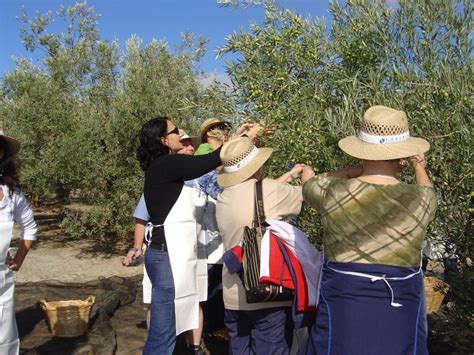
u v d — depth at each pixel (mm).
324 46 4012
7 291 3293
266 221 3115
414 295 2500
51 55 13641
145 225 4156
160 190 3760
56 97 10742
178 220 3760
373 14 3744
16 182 3422
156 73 11250
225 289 3334
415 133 3338
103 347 4781
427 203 2496
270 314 3127
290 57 4039
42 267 8477
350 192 2539
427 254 3627
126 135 9297
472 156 3121
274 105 3881
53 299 6168
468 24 3418
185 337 4938
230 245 3293
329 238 2598
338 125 3520
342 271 2527
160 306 3754
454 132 3188
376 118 2564
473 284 3385
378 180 2570
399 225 2459
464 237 3254
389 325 2449
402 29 3609
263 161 3283
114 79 12688
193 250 3832
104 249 9703
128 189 9180
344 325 2488
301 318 2941
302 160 3643
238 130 3709
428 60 3465
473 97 3254
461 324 3568
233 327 3387
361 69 3842
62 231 11211
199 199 4152
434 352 4254
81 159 9172
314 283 2969
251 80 4000
